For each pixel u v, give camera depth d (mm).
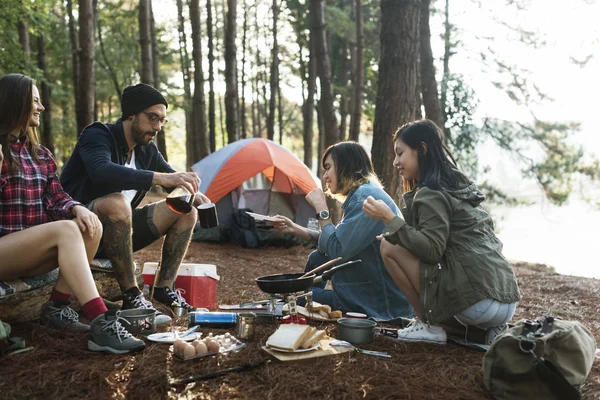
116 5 17469
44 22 10016
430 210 2859
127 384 2297
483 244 2898
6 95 2838
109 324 2670
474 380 2498
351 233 3439
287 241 8984
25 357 2566
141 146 3773
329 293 3799
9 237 2729
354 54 19219
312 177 9719
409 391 2307
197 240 9211
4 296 2895
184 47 19656
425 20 10156
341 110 20219
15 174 2867
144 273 4016
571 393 2184
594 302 4895
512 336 2291
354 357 2715
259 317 3432
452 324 3092
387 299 3594
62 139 19266
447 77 13484
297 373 2455
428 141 3023
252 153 9305
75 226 2760
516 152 13352
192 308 3627
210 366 2510
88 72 8062
